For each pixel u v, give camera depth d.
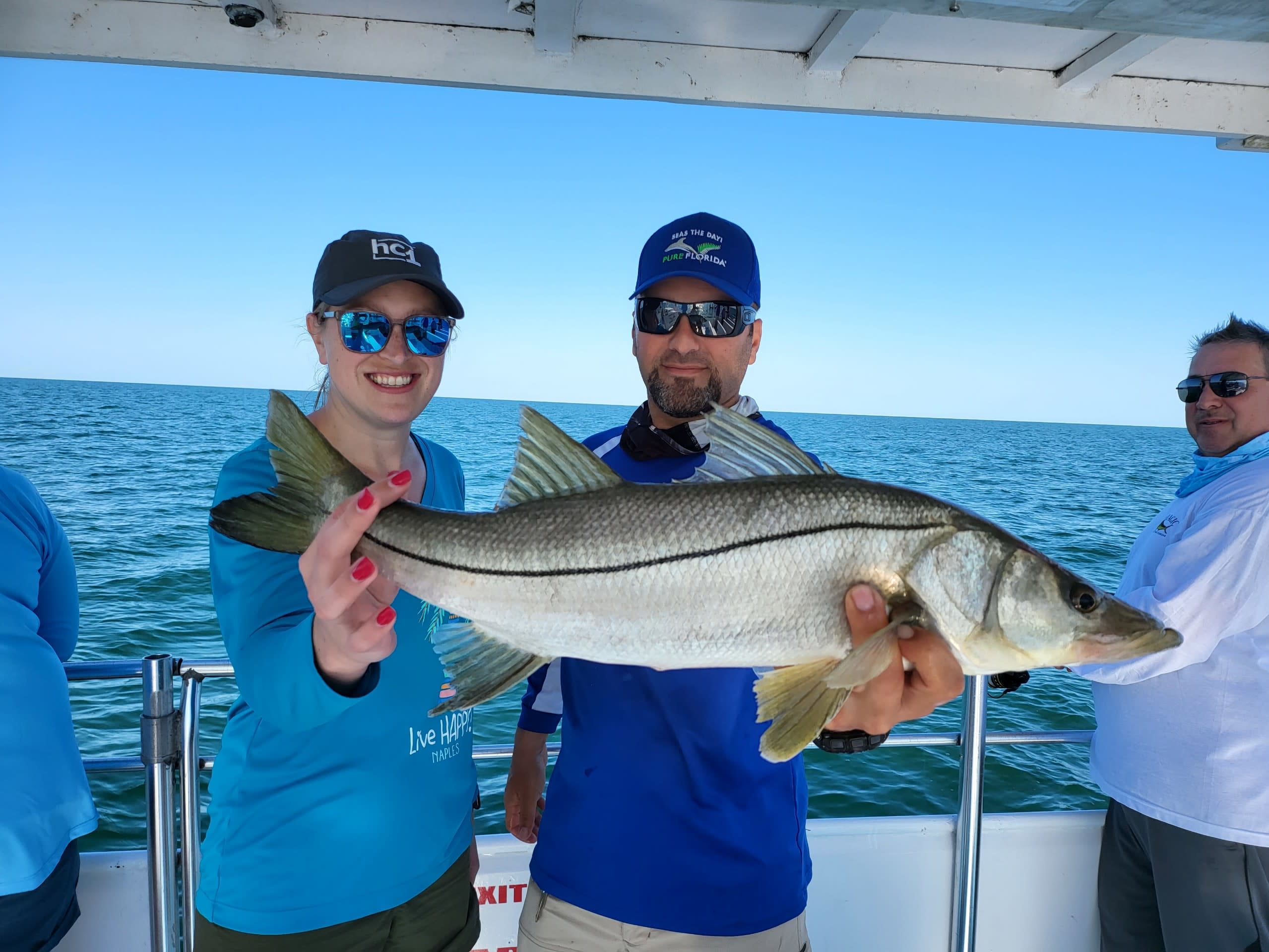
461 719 2.31
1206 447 3.38
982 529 1.93
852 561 1.88
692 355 2.40
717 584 1.87
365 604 1.69
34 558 2.45
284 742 2.02
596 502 1.92
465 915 2.35
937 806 5.88
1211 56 3.12
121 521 16.05
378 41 2.95
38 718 2.25
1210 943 2.76
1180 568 2.76
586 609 1.89
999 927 3.14
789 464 1.98
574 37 3.02
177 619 10.02
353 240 2.12
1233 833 2.68
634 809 2.16
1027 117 3.30
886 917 3.05
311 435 1.92
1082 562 15.28
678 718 2.16
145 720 2.51
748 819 2.15
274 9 2.87
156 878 2.51
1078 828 3.17
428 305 2.19
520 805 2.63
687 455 2.44
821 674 1.85
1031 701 7.67
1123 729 2.98
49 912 2.27
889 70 3.21
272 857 1.99
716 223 2.45
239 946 1.98
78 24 2.80
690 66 3.12
